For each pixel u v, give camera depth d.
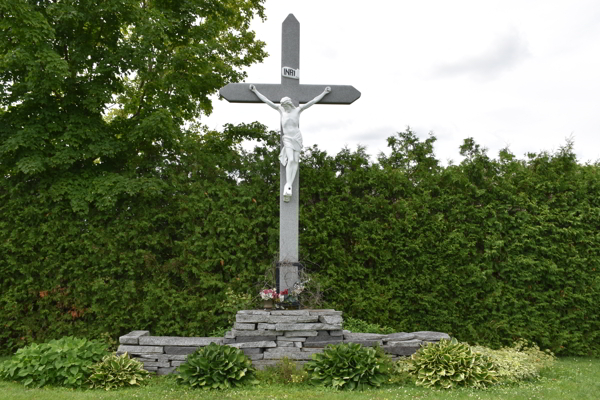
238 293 7.06
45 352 5.30
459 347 5.46
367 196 7.54
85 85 7.50
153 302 6.96
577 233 7.41
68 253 6.98
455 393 4.71
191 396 4.60
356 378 4.95
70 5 7.10
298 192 6.84
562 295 7.38
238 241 7.31
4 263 6.99
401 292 7.25
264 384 5.07
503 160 8.02
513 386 5.08
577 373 5.89
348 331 6.09
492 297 7.23
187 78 9.27
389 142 9.04
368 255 7.32
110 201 6.82
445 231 7.42
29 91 7.17
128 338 5.63
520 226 7.50
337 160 7.87
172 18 8.74
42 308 6.97
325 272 7.38
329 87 7.15
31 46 7.04
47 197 7.09
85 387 5.04
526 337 7.20
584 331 7.38
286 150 6.76
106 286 6.89
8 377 5.23
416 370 5.29
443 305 7.20
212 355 5.19
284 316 5.66
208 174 7.71
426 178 7.69
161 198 7.45
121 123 8.72
